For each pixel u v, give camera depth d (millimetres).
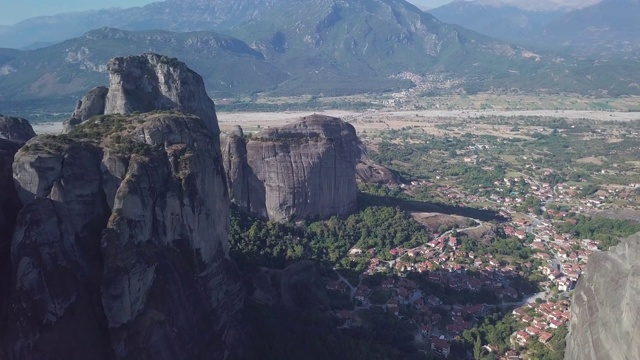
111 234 72250
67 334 66500
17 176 71375
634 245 84812
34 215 66688
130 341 70875
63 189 72438
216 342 86438
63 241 69875
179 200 83688
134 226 75938
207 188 90312
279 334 101188
